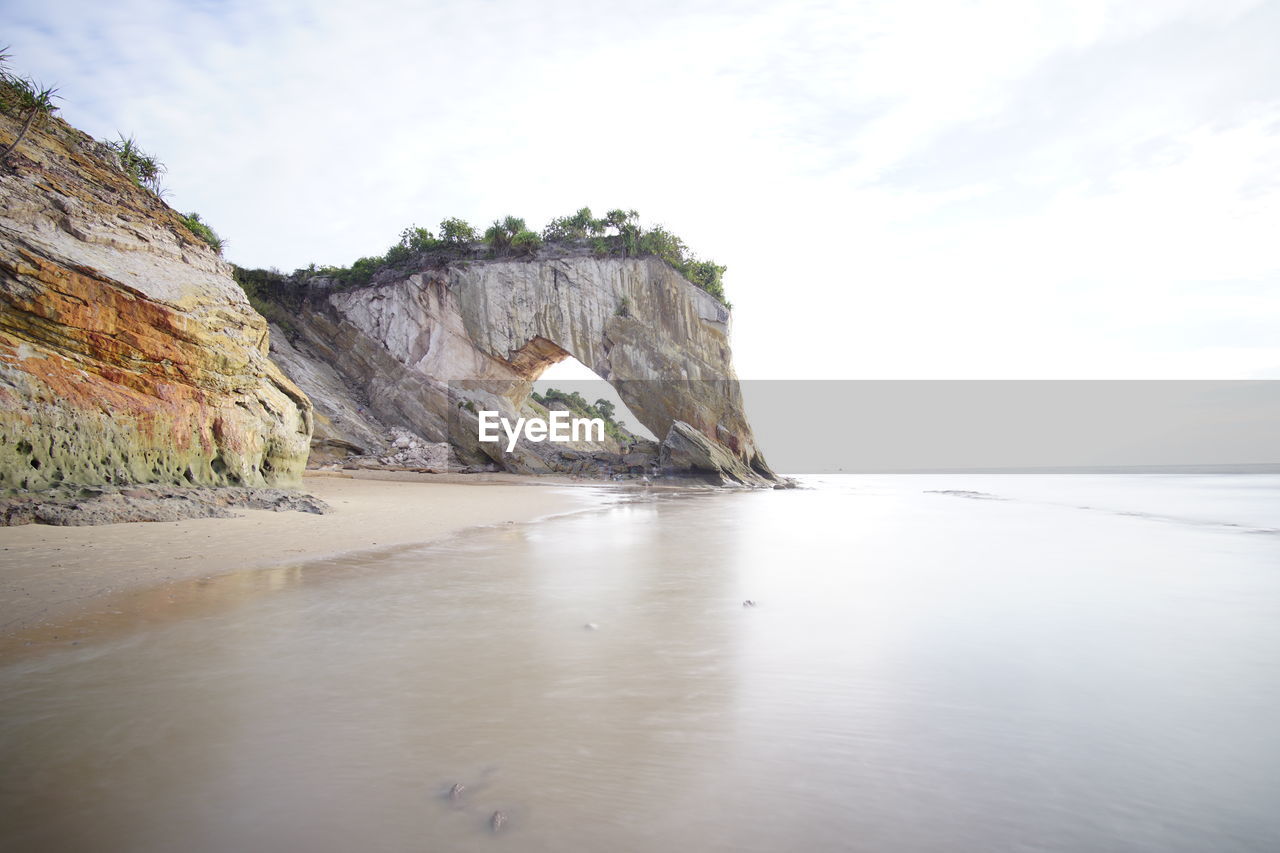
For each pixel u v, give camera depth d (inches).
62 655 194.2
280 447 670.5
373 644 208.5
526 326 1504.7
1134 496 1166.3
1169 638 224.2
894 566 369.4
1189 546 466.0
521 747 137.7
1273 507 877.8
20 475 433.7
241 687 170.2
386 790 119.9
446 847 102.5
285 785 121.3
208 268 632.4
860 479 2381.9
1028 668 192.2
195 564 331.3
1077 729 149.9
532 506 738.8
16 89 552.1
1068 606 271.0
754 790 121.2
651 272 1517.0
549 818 110.7
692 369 1493.6
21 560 317.1
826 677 182.9
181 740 139.0
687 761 132.5
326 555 377.4
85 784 120.8
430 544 431.2
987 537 517.7
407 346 1493.6
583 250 1540.4
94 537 386.6
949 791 121.4
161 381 543.5
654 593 288.8
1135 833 107.7
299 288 1563.7
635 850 101.7
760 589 300.5
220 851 101.1
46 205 509.4
